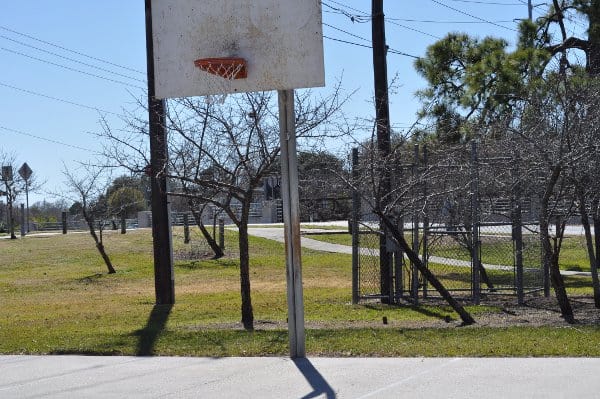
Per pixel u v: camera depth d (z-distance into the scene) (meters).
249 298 12.02
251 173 11.95
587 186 11.53
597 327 10.40
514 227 14.70
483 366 8.25
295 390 7.62
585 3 21.06
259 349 9.56
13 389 8.00
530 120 13.29
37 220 59.59
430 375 7.96
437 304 14.26
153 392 7.73
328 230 32.84
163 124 12.69
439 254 21.94
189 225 36.00
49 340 10.64
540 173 11.73
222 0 9.01
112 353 9.68
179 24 9.15
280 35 8.81
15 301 17.12
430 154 15.78
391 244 14.16
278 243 30.28
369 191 12.97
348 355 9.09
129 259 27.19
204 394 7.59
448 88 23.75
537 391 7.23
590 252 12.85
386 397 7.23
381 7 14.70
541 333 9.98
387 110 13.73
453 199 13.79
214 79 9.01
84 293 18.70
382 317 12.33
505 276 18.64
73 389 7.93
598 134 11.27
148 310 14.56
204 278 21.48
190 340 10.24
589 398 6.96
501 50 21.42
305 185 13.62
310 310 13.75
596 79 14.34
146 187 27.47
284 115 8.91
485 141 14.03
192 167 12.36
